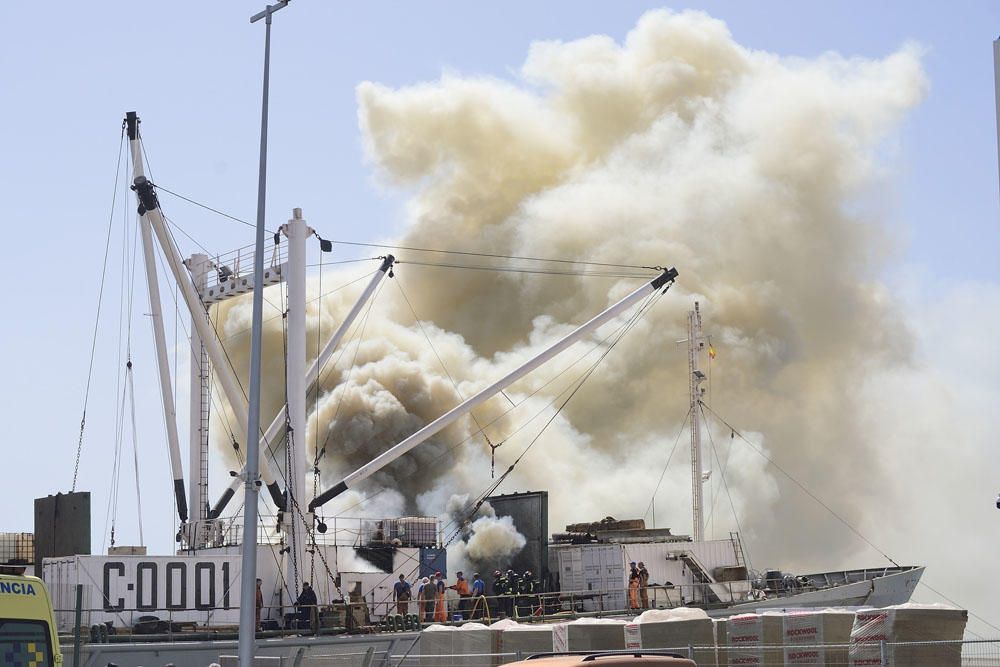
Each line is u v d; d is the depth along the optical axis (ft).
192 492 175.22
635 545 169.48
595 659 60.34
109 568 135.13
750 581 180.55
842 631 90.07
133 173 151.74
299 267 164.55
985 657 88.63
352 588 158.81
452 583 183.62
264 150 98.84
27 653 67.10
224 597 142.20
